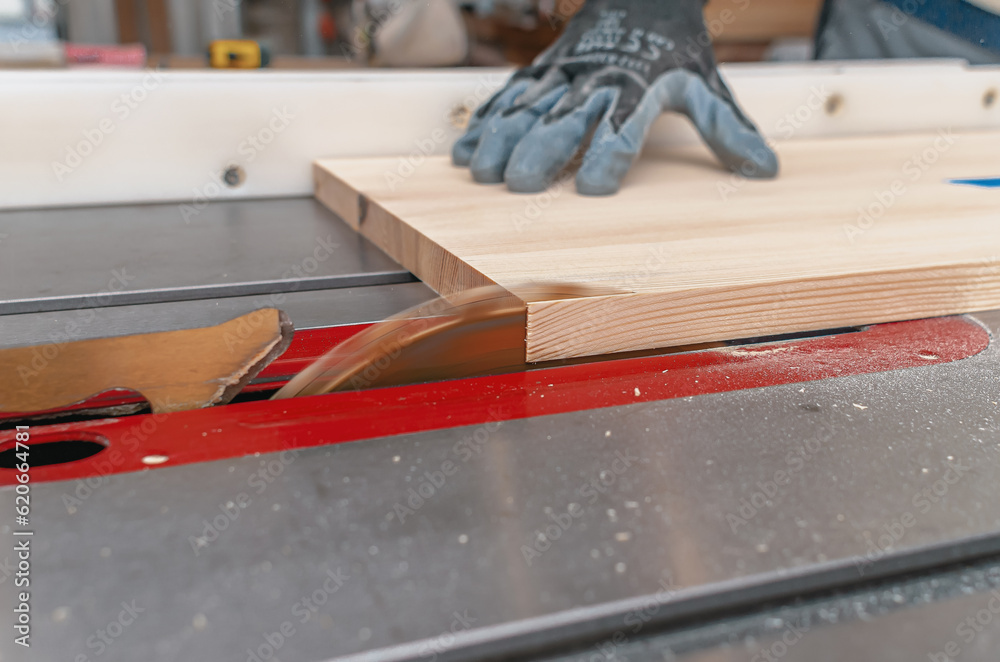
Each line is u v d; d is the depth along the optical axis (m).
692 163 1.26
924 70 1.62
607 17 1.13
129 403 0.56
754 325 0.63
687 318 0.61
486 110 1.17
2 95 1.04
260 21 1.93
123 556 0.35
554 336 0.58
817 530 0.37
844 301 0.65
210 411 0.50
